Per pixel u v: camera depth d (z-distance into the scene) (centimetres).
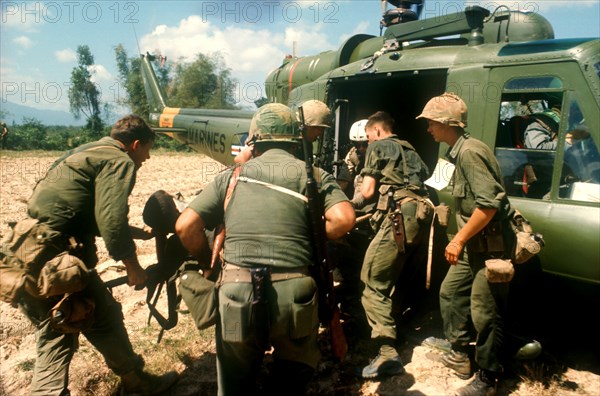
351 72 412
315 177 240
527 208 308
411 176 326
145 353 343
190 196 1042
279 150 248
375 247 323
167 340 360
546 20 385
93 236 272
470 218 266
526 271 318
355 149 402
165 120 727
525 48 326
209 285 240
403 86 489
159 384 301
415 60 372
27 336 369
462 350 313
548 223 299
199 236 242
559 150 300
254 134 252
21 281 243
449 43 411
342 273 416
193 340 361
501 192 262
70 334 266
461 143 279
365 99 484
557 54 304
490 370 279
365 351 346
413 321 387
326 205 238
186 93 3025
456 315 308
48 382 257
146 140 288
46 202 253
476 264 278
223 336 221
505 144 347
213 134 618
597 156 289
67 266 240
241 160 301
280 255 225
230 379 242
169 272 282
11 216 795
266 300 220
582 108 294
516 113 356
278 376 236
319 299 248
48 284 235
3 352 345
